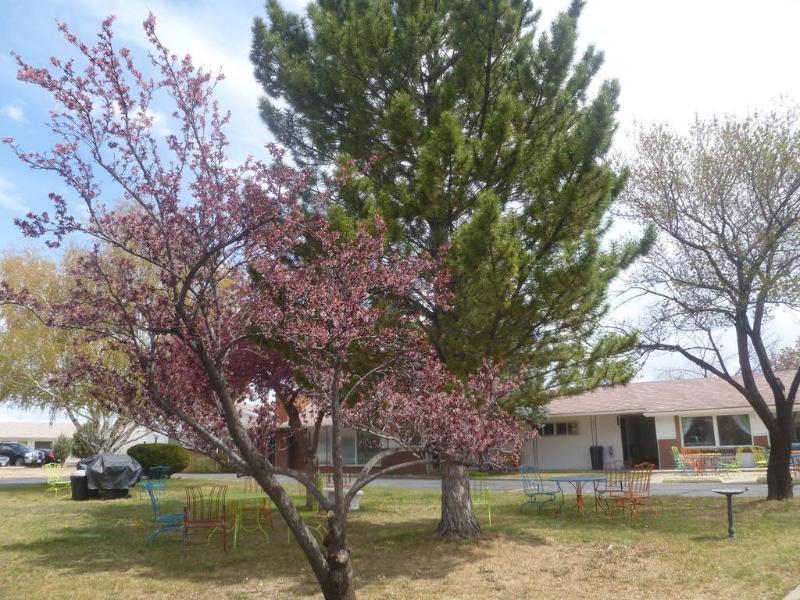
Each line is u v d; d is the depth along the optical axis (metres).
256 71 11.70
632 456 30.16
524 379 9.00
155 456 27.14
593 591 7.24
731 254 14.22
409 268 6.40
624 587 7.38
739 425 25.39
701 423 26.05
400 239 9.18
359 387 8.89
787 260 13.99
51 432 55.91
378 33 10.44
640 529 11.33
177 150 5.21
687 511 13.49
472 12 10.34
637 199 15.16
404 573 8.20
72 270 5.18
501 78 10.89
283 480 26.95
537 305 9.20
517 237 9.80
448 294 7.65
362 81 10.77
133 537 11.45
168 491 20.03
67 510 15.60
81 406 23.14
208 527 11.13
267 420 6.48
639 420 31.27
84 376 5.48
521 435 6.82
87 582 8.08
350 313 5.58
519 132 10.68
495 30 10.38
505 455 6.64
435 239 9.93
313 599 7.13
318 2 11.69
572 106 11.39
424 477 28.17
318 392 7.21
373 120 10.97
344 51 10.54
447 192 9.69
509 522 12.45
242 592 7.50
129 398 5.49
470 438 6.04
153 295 5.44
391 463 30.88
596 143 9.23
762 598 6.82
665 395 27.86
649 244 10.82
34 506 16.55
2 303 4.90
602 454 27.84
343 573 5.49
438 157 9.21
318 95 11.11
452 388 8.12
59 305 5.02
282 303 5.90
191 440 5.89
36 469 38.00
